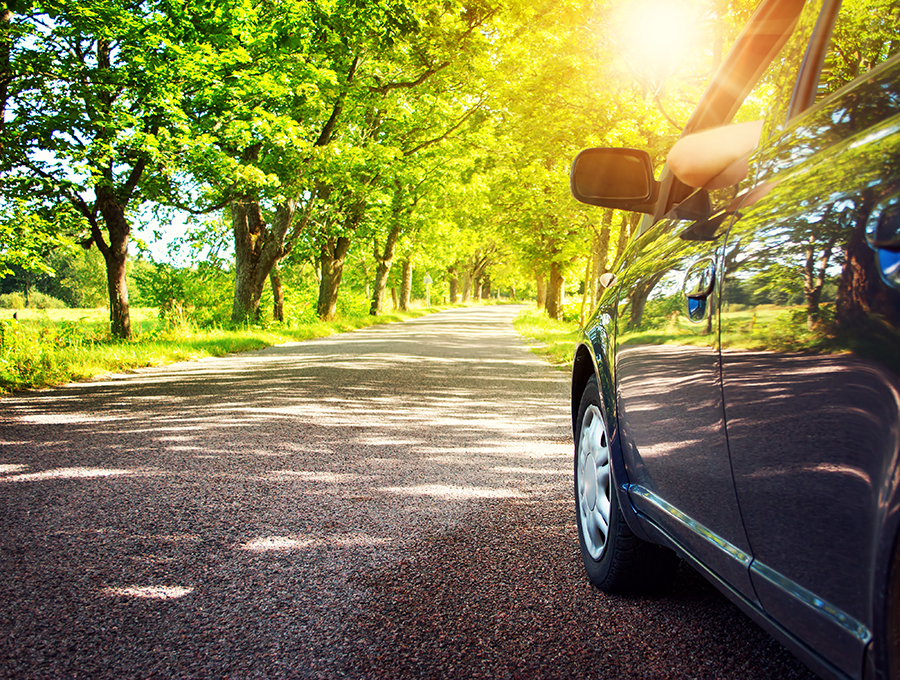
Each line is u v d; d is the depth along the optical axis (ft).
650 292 7.45
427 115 79.15
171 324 59.16
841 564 3.63
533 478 15.10
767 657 7.14
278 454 17.06
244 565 9.78
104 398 26.53
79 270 322.75
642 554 8.31
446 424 21.81
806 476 4.02
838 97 4.58
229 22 45.60
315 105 59.57
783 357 4.33
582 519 9.78
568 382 34.09
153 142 43.55
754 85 6.55
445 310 202.90
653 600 8.64
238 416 22.52
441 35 53.36
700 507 5.82
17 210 43.91
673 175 8.48
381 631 7.76
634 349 7.65
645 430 7.23
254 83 47.29
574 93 41.06
